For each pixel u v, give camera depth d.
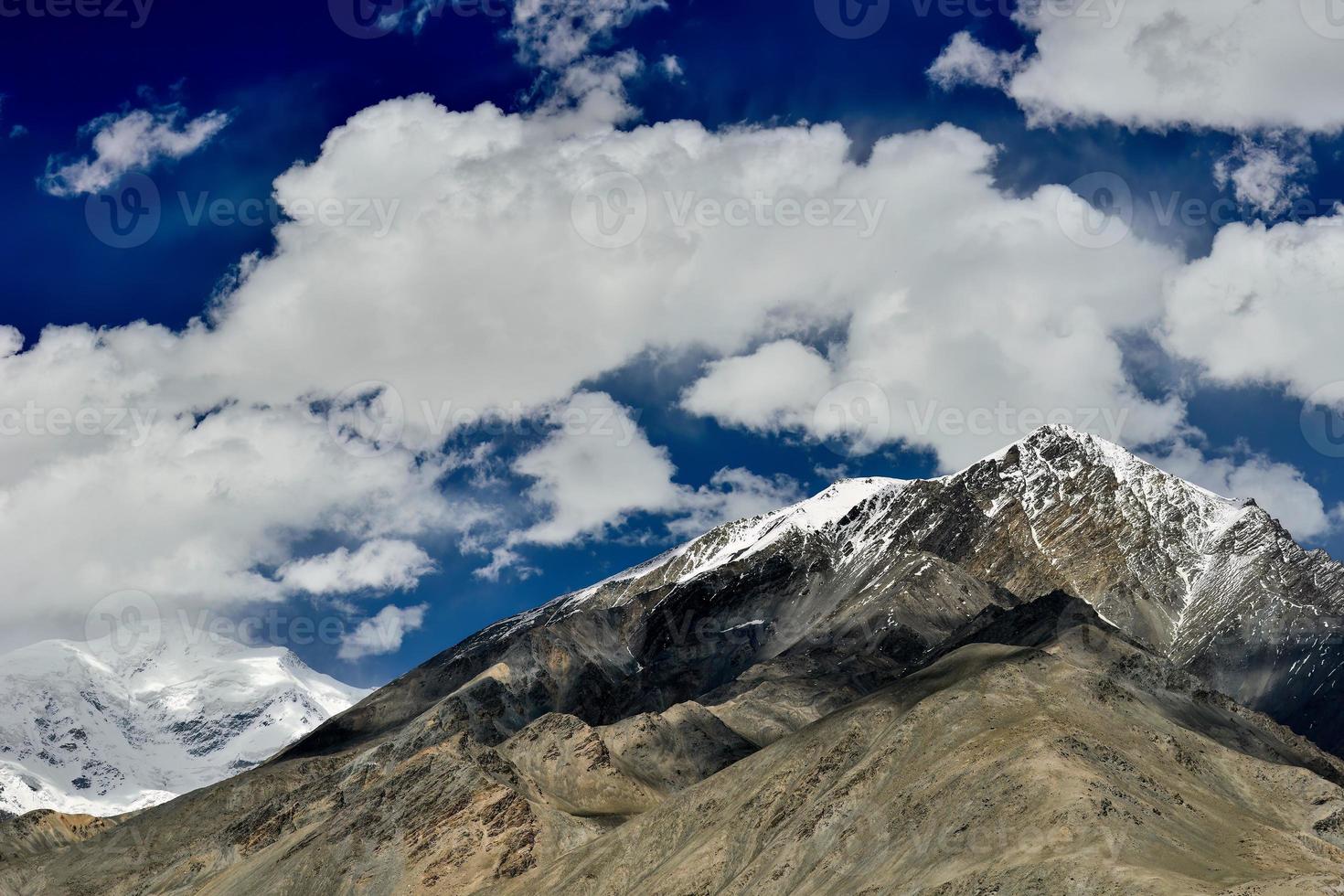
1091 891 165.00
